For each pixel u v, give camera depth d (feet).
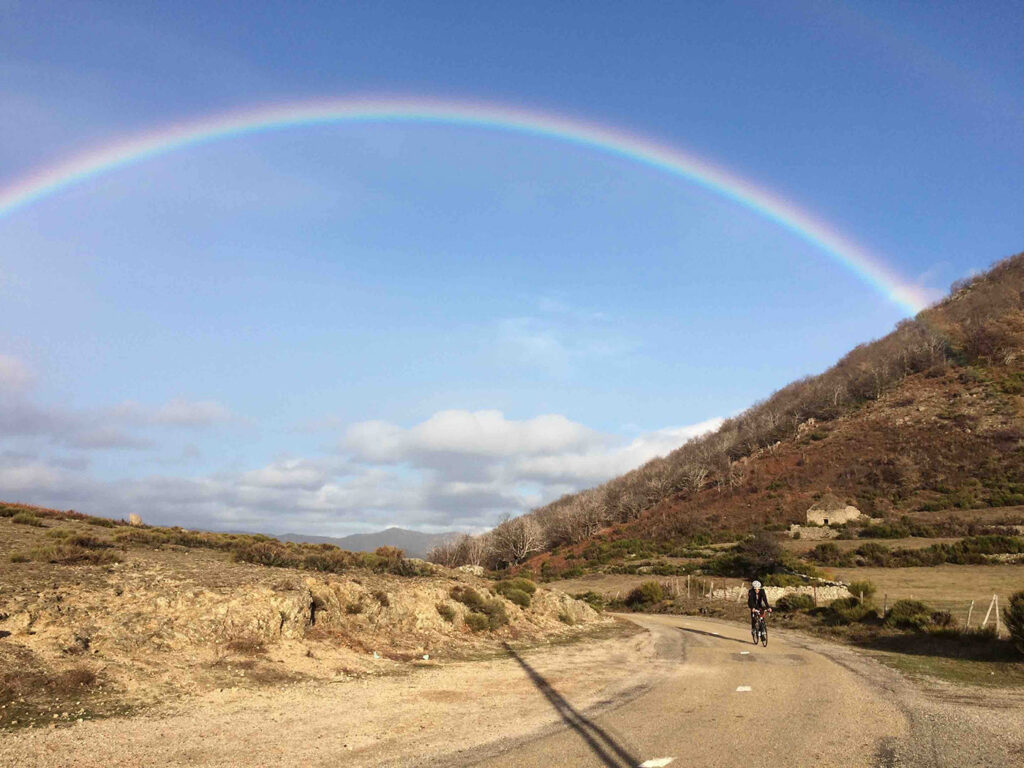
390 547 105.40
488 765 26.25
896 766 26.50
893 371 422.00
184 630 42.55
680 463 434.71
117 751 26.07
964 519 232.94
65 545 57.57
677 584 181.37
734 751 28.45
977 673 53.93
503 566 336.90
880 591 143.74
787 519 280.31
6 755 24.38
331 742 29.32
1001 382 354.54
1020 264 492.13
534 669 53.06
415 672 48.16
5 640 35.22
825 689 45.42
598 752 28.25
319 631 52.01
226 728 30.42
